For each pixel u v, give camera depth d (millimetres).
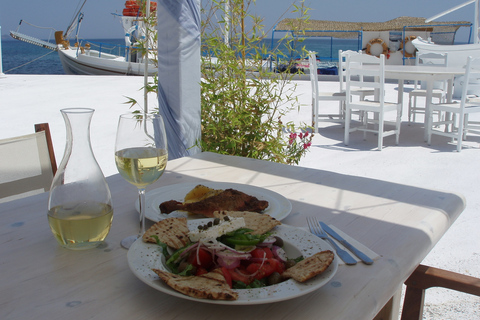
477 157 4328
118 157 779
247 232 683
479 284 923
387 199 1086
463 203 1114
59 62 49594
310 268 640
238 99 2607
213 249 644
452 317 1759
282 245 749
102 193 780
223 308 614
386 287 695
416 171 3859
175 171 1322
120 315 594
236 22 2531
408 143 4988
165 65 1902
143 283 677
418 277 982
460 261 2215
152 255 696
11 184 1425
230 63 2520
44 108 6918
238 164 1409
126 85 9938
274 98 2699
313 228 871
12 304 616
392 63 11977
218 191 1001
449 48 7270
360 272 723
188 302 627
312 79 5648
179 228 784
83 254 770
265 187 1179
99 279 688
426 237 883
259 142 2713
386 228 912
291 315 602
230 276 628
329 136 5406
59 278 689
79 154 770
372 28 13180
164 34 1857
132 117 787
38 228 882
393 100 7793
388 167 3998
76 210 757
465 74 4398
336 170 3906
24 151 1455
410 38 11742
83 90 9047
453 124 5156
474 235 2529
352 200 1076
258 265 648
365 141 5117
